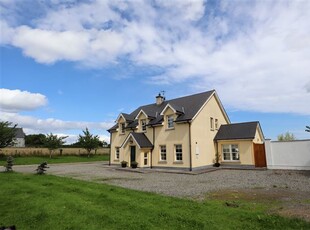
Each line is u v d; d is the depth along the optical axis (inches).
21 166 1081.4
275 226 218.1
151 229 219.8
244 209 286.2
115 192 380.2
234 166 901.2
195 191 422.3
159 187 471.5
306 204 311.0
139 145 915.4
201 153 872.3
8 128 1370.6
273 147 819.4
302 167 759.1
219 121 1030.4
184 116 879.7
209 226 220.8
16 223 251.0
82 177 652.1
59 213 271.7
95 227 229.6
